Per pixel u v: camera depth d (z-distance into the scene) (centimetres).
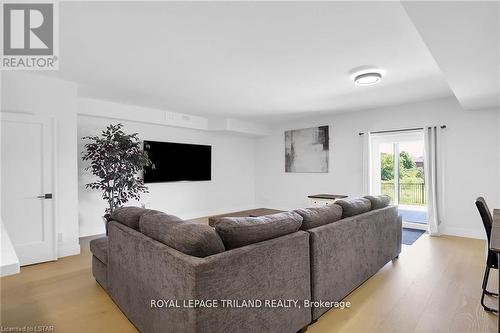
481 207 206
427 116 458
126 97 432
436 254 343
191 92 405
